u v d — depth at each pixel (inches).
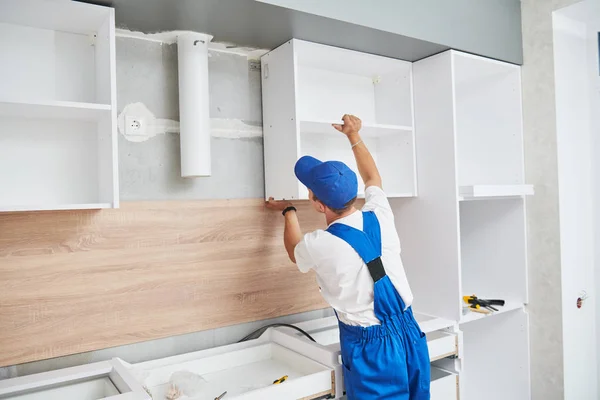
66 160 69.5
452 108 88.1
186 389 69.2
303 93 92.9
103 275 73.3
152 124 78.1
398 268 70.0
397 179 99.0
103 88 65.7
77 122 70.4
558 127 92.2
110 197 64.0
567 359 92.5
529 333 97.5
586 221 98.3
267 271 89.4
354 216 68.7
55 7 60.6
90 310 72.2
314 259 67.2
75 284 71.1
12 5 59.6
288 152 82.0
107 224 73.7
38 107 59.6
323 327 94.9
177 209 79.8
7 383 61.9
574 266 95.0
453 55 87.6
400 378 66.3
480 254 105.1
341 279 66.4
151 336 77.1
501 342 101.5
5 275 66.1
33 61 67.0
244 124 87.6
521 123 97.3
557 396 92.7
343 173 66.6
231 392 70.1
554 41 92.3
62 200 69.2
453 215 88.7
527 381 96.9
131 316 75.5
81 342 71.4
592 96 99.1
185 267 80.5
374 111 103.6
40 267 68.4
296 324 91.7
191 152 75.2
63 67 69.1
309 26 73.6
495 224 102.3
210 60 84.0
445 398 84.9
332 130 92.0
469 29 88.1
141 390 58.2
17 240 66.9
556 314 92.6
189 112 75.4
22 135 66.4
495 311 92.5
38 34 67.5
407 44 83.7
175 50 80.4
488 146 103.0
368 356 66.7
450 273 89.5
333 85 97.2
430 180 93.0
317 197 69.2
